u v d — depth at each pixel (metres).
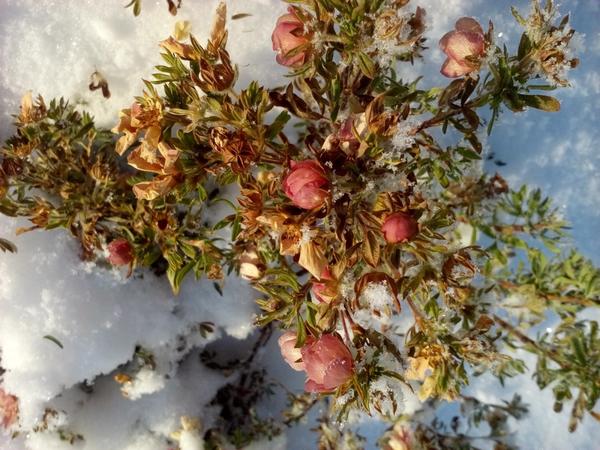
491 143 0.25
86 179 0.21
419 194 0.18
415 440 0.24
